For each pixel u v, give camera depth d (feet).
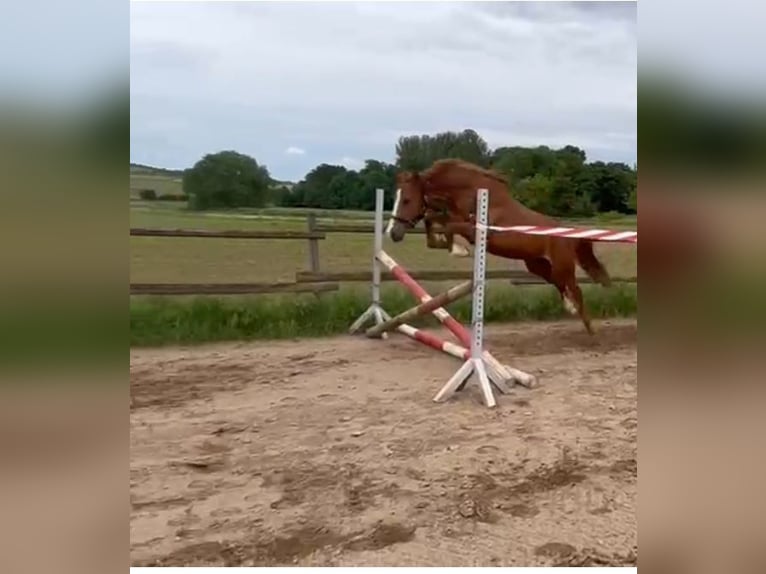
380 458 9.32
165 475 8.68
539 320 19.88
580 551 6.79
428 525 7.40
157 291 16.08
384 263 16.62
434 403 11.93
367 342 16.80
